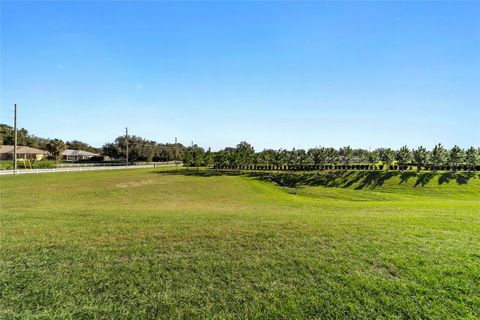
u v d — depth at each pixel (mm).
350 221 7891
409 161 42969
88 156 79938
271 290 3793
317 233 6379
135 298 3594
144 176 36312
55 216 8859
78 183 25891
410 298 3607
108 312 3316
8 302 3473
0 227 7012
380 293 3717
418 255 4930
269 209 13219
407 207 12766
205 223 7598
